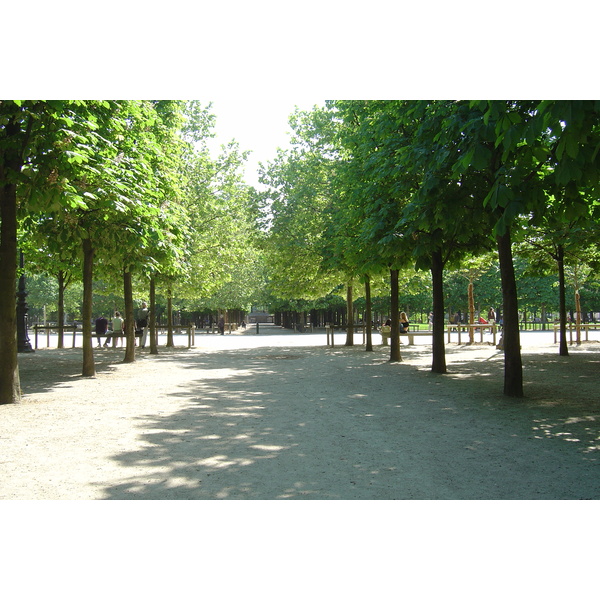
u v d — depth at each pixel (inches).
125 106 403.9
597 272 826.2
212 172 1000.9
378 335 1606.8
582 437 277.6
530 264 840.3
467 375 539.8
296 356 810.2
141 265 548.7
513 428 299.1
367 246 549.0
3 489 196.5
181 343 1277.1
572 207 259.4
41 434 285.6
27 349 935.7
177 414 344.8
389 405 374.9
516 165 253.0
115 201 395.9
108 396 420.5
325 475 214.2
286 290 1039.0
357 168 591.5
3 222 379.9
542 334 1637.6
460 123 309.9
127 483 203.5
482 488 198.5
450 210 349.4
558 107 180.4
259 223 988.6
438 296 561.9
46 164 331.0
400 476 213.2
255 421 321.7
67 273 1059.3
